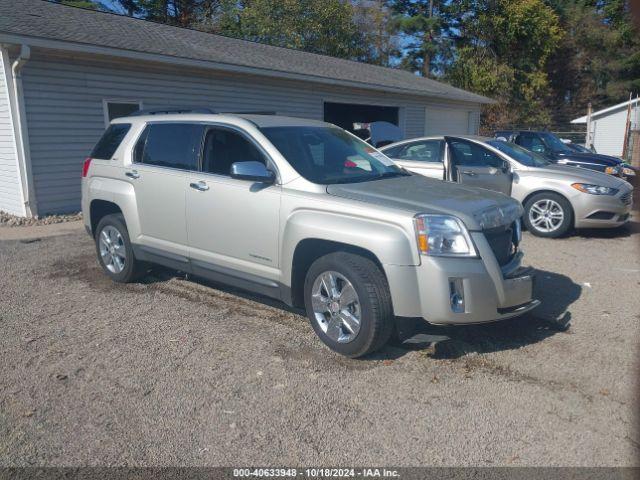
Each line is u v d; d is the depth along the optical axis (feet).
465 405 12.42
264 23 91.15
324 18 97.35
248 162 15.72
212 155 17.80
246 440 11.20
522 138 49.57
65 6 46.37
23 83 33.40
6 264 24.26
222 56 44.55
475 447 10.91
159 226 19.04
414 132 71.36
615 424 11.64
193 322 17.31
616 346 15.48
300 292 15.97
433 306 13.41
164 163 19.03
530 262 24.50
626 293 20.11
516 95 120.47
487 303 13.80
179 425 11.73
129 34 42.22
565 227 29.01
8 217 35.01
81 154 36.96
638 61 134.00
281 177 15.93
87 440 11.23
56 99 35.12
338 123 66.90
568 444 10.98
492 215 14.53
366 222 14.08
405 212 13.70
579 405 12.38
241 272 16.85
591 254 25.98
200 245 17.84
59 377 13.79
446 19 123.34
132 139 20.30
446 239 13.56
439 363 14.46
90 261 24.71
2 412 12.25
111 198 20.52
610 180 29.14
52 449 10.94
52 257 25.46
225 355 14.97
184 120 18.83
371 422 11.79
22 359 14.82
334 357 14.82
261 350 15.25
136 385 13.39
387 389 13.14
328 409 12.29
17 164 33.96
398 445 11.00
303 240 15.14
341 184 15.74
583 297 19.67
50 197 35.55
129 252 20.52
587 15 133.90
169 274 22.40
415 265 13.48
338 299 14.67
